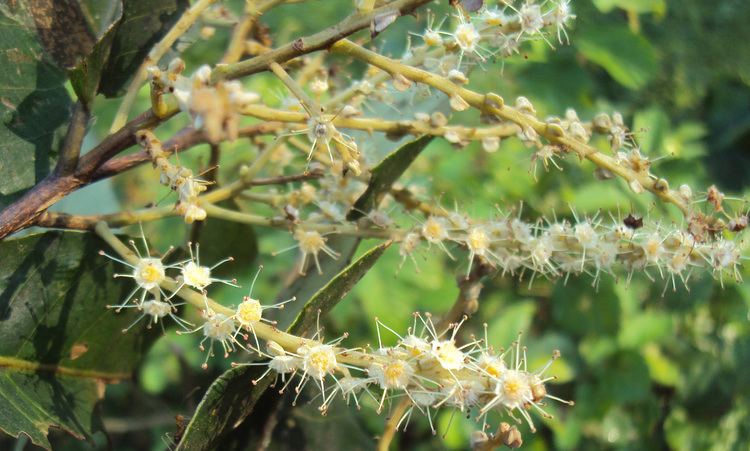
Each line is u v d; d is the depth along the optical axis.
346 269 0.20
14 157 0.22
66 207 0.28
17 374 0.21
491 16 0.21
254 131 0.23
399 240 0.22
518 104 0.21
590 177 0.38
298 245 0.23
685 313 0.42
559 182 0.38
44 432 0.20
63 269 0.21
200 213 0.20
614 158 0.21
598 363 0.41
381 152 0.25
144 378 0.39
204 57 0.39
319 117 0.19
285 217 0.22
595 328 0.40
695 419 0.44
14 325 0.21
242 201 0.25
